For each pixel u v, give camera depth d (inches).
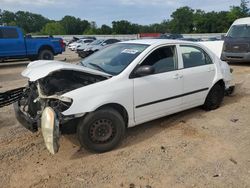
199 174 163.8
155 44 215.3
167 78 214.5
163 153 187.2
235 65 581.3
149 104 206.4
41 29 4104.3
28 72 189.6
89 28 3722.9
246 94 326.3
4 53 624.1
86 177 161.8
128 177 161.3
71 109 172.6
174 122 238.1
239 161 177.6
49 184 156.2
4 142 204.4
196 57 244.4
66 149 192.5
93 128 181.2
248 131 221.5
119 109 195.6
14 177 162.7
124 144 199.5
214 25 3179.1
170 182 156.7
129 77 195.5
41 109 185.6
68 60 809.5
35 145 199.6
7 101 218.4
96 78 190.9
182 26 3444.9
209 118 247.4
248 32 581.9
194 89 238.5
